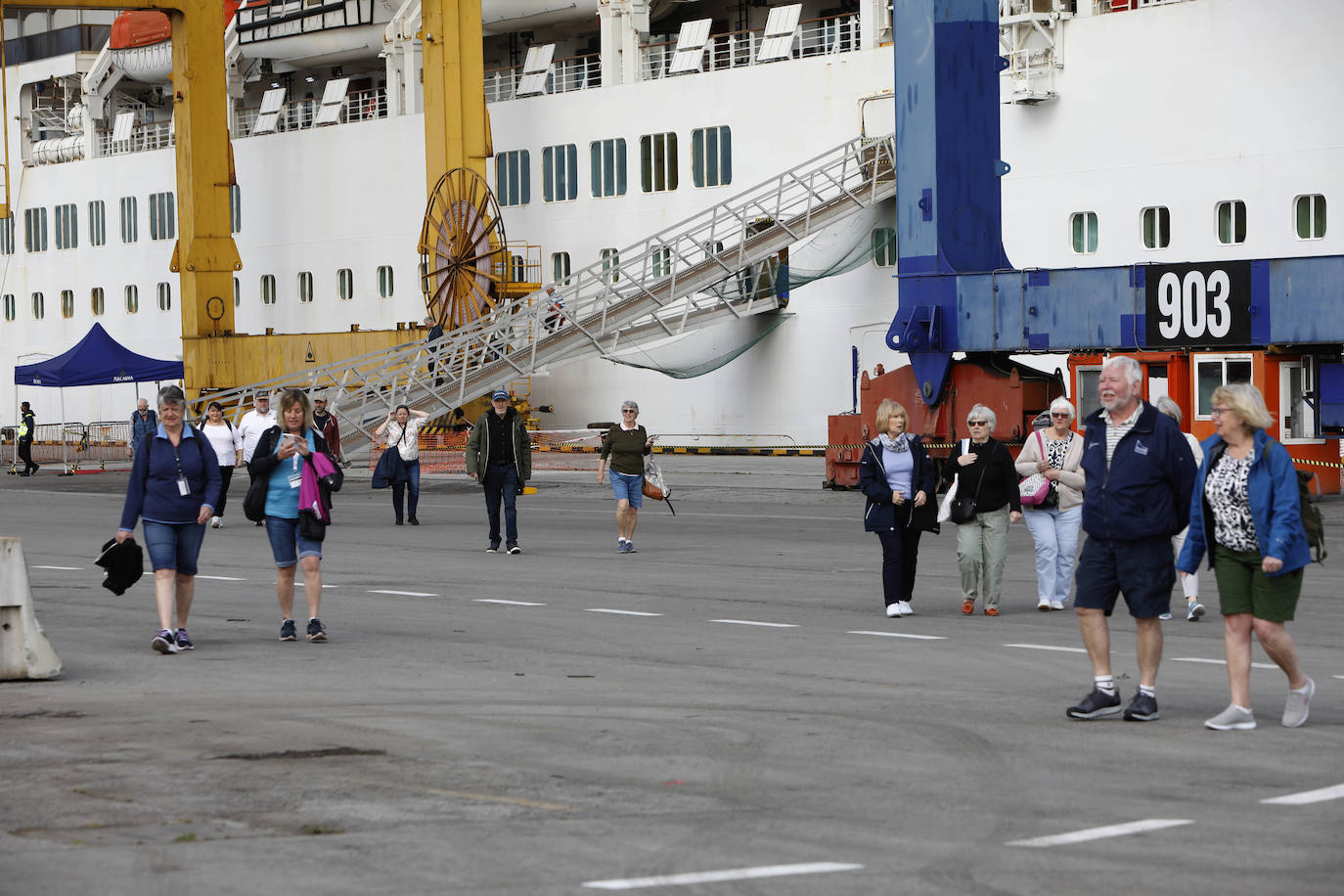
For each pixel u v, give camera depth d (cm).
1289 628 1521
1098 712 1066
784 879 680
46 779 884
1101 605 1061
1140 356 3334
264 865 705
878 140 4862
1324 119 4059
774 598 1797
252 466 1469
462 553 2378
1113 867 701
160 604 1390
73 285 7688
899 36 3572
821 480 3997
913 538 1648
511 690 1194
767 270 5119
